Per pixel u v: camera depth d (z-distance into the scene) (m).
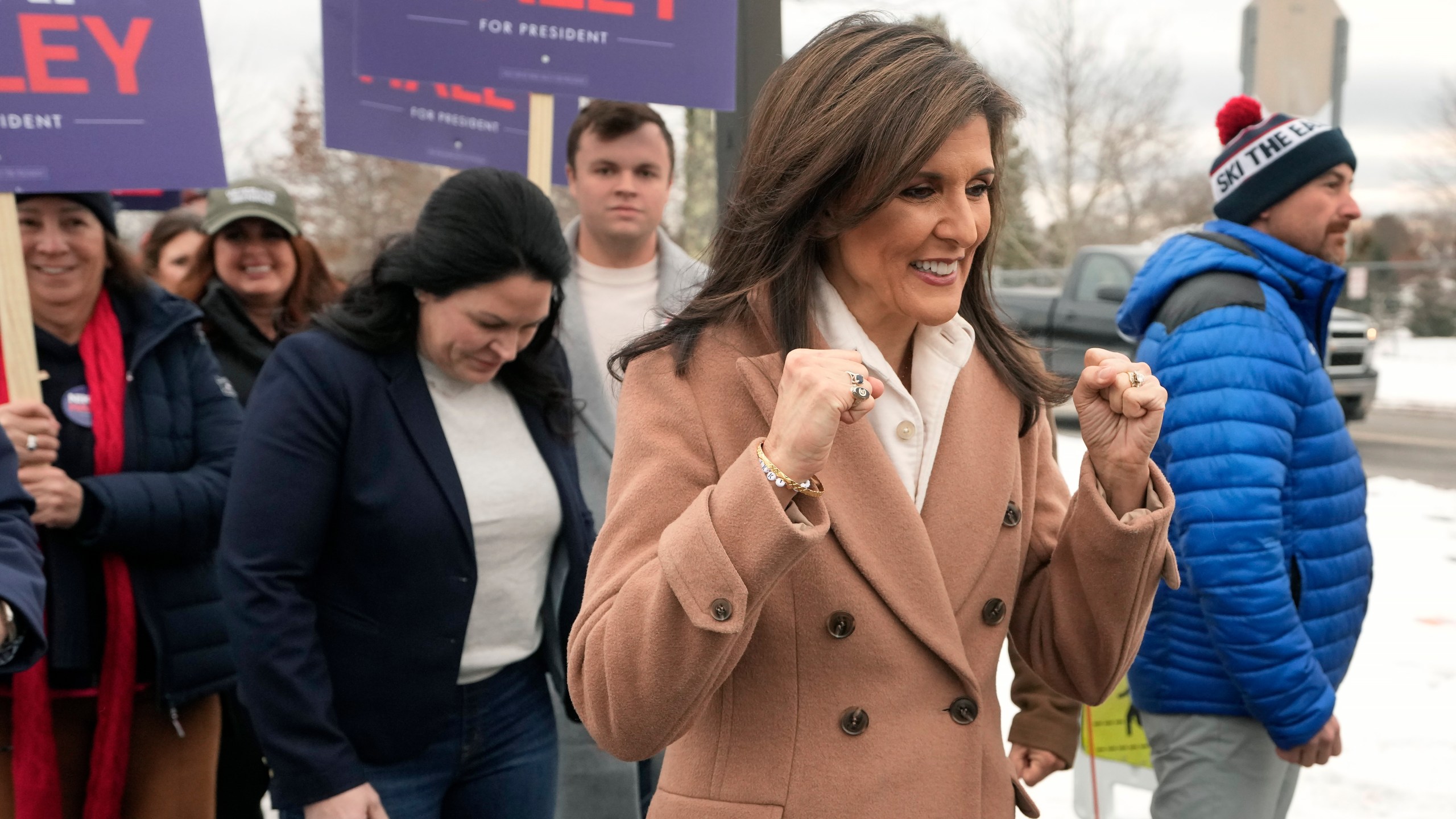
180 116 2.94
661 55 3.18
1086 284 11.58
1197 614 2.56
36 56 2.83
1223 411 2.46
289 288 4.21
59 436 2.85
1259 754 2.56
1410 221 32.16
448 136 3.95
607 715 1.39
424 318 2.38
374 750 2.34
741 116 3.67
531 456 2.51
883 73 1.40
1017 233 31.00
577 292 3.44
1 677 2.68
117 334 2.94
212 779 3.03
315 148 24.75
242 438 2.29
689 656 1.31
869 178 1.40
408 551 2.32
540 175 3.16
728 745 1.47
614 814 3.13
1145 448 1.50
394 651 2.33
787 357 1.37
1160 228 34.28
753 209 1.50
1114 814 3.58
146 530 2.78
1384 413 15.09
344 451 2.29
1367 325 11.36
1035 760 2.23
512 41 3.10
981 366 1.62
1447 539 7.52
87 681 2.82
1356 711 4.74
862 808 1.42
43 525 2.70
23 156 2.80
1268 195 2.78
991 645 1.54
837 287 1.53
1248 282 2.56
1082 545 1.52
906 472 1.52
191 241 5.22
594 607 1.42
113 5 2.88
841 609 1.44
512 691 2.50
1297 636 2.43
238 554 2.22
